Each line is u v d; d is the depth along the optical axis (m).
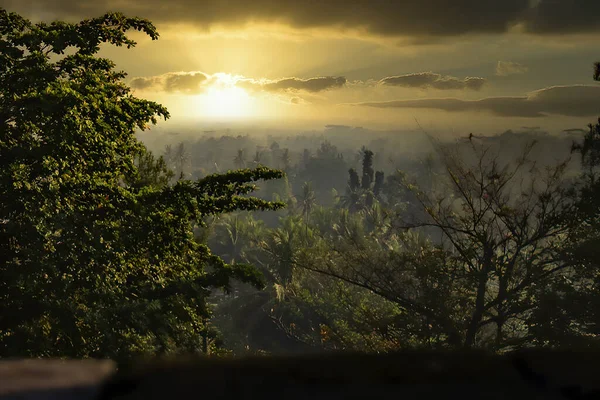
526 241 21.20
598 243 19.83
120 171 17.70
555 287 20.36
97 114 15.06
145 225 16.16
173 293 19.42
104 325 14.73
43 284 13.64
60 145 13.70
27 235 13.43
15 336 13.37
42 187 13.83
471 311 22.03
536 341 19.58
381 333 22.20
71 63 16.05
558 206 20.58
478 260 22.27
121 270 15.48
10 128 14.25
